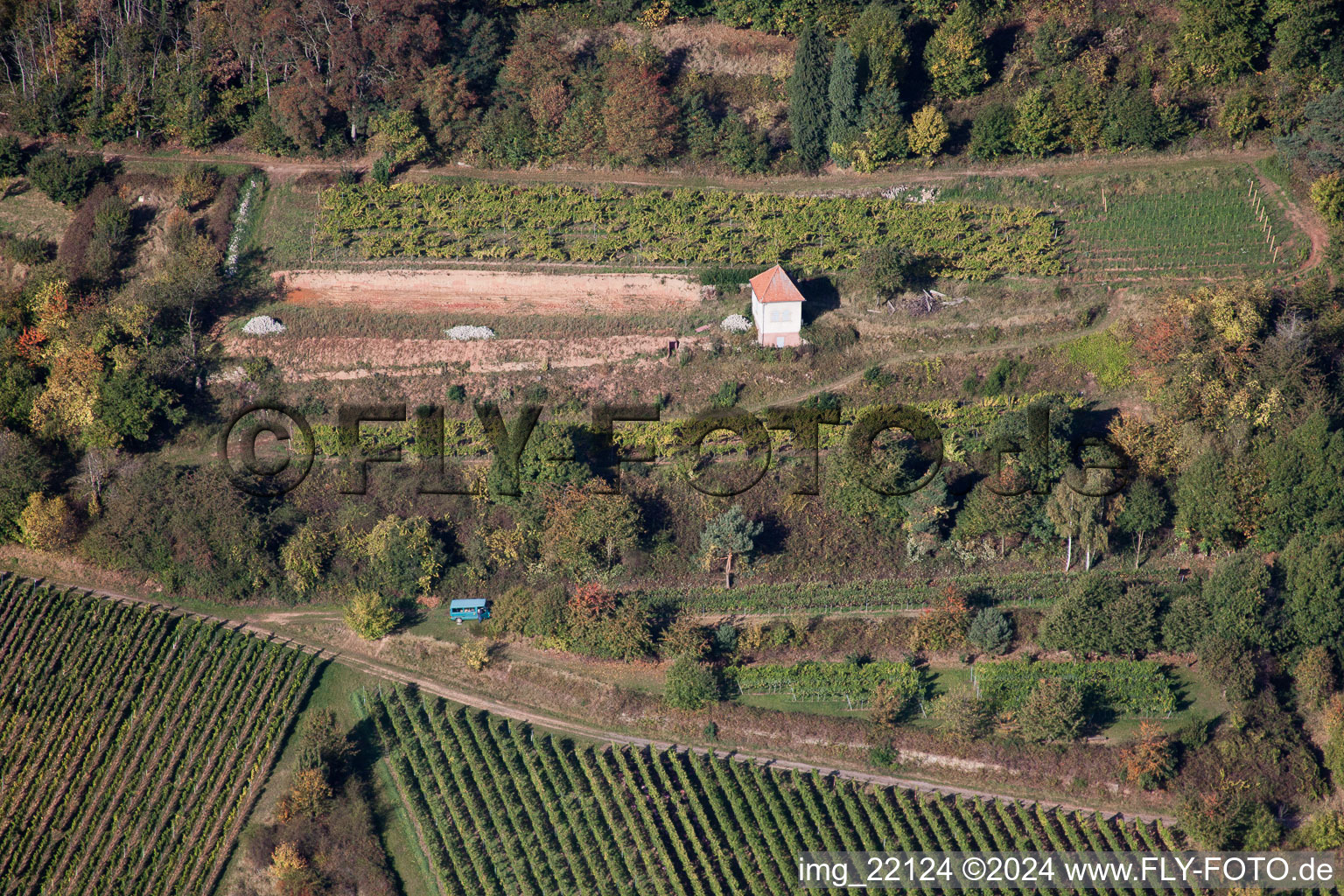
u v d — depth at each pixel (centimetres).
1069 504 10144
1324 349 10781
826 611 10212
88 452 10750
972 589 10244
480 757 9406
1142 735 9125
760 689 9688
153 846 9006
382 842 9019
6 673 9869
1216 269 11956
